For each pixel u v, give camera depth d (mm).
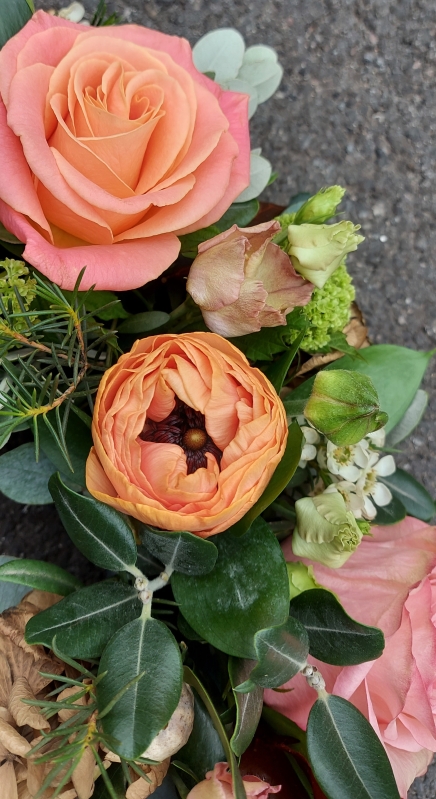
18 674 409
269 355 454
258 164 488
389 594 443
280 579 421
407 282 666
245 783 410
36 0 586
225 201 443
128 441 396
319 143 652
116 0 604
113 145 405
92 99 412
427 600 443
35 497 444
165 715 383
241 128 460
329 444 461
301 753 444
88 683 408
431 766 638
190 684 426
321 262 411
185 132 421
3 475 441
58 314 417
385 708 440
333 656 420
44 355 444
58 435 432
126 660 396
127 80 422
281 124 645
